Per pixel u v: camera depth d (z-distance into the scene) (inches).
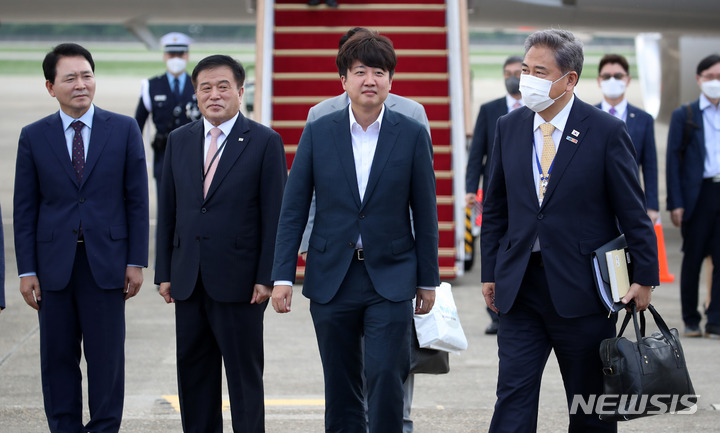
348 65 220.5
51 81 251.3
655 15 903.1
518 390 219.6
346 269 222.1
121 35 4473.4
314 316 227.3
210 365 254.8
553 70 212.7
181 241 248.1
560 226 215.5
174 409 308.8
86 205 252.1
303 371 356.2
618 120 217.0
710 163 406.6
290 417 300.4
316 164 226.1
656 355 210.5
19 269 253.9
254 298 247.4
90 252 250.2
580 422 223.8
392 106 274.2
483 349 392.8
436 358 253.4
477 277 564.7
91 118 257.0
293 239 225.6
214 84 244.8
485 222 232.2
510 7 901.8
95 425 253.0
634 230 215.2
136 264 257.3
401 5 563.8
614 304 215.2
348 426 231.3
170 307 474.6
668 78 1213.1
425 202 225.5
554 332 220.4
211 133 250.2
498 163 227.8
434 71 547.8
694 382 338.3
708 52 1185.4
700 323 445.4
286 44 557.6
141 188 259.3
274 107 537.3
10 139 1360.7
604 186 216.7
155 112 490.9
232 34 4033.0
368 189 222.4
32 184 254.8
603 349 210.5
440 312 250.4
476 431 285.6
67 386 254.8
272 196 247.6
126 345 396.2
